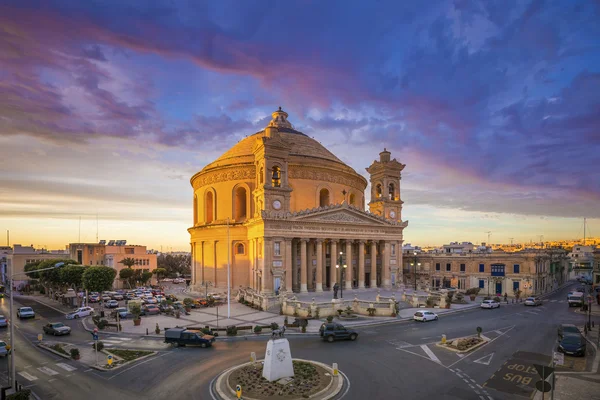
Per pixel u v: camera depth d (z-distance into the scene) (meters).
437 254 96.75
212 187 85.75
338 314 54.19
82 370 31.45
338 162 89.50
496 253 88.31
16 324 54.53
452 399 24.44
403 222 82.69
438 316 55.44
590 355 34.47
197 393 25.83
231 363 32.22
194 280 90.12
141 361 33.47
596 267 106.75
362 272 77.06
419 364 31.61
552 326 47.56
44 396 25.98
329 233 72.75
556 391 25.70
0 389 26.05
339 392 25.50
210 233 83.44
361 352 35.31
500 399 24.47
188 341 37.88
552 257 101.31
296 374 28.44
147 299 73.62
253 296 63.81
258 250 69.38
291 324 46.12
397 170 87.81
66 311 68.00
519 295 80.19
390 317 53.09
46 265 89.62
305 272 69.81
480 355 34.22
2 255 132.00
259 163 72.31
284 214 67.25
